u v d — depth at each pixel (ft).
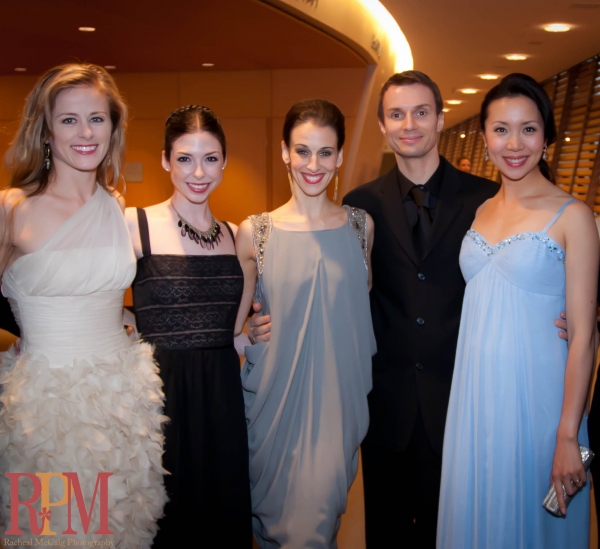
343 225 8.82
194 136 8.11
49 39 23.29
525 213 7.56
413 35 28.22
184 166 8.14
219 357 8.26
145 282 8.12
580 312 7.11
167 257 8.13
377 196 9.34
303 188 8.51
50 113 7.34
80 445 7.09
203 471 8.06
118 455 7.31
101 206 7.72
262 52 26.53
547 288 7.38
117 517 7.24
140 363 7.71
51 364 7.30
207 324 8.21
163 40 23.63
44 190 7.51
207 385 8.15
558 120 37.88
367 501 9.63
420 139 8.85
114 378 7.45
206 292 8.23
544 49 31.22
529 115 7.47
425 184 9.07
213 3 18.29
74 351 7.38
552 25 25.89
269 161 32.55
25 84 32.14
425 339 8.82
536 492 7.43
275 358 8.53
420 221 9.07
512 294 7.48
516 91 7.54
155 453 7.61
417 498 9.11
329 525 8.41
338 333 8.66
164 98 32.37
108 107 7.61
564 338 7.38
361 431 8.86
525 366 7.43
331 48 25.58
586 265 7.12
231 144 32.55
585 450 7.17
